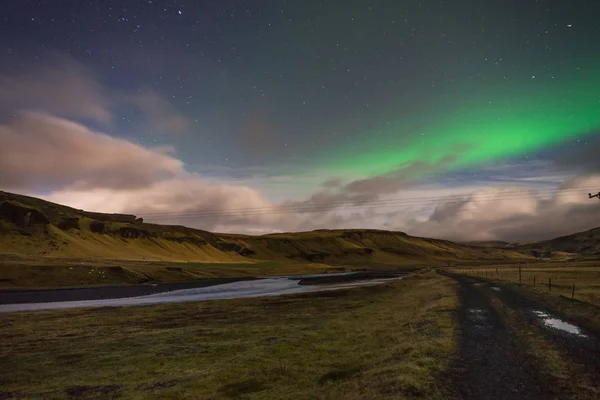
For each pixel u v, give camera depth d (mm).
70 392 15297
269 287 89562
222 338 25625
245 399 12773
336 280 110375
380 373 12336
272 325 30578
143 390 14914
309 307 42906
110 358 21172
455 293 39656
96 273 105812
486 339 16438
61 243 173125
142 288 92562
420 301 38625
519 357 13312
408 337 18750
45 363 20672
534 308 25938
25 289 85500
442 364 12453
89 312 44250
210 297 65562
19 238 162000
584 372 11492
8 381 17562
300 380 14297
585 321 20172
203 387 14570
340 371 14477
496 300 31141
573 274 65125
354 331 24000
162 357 20781
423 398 9461
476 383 10609
